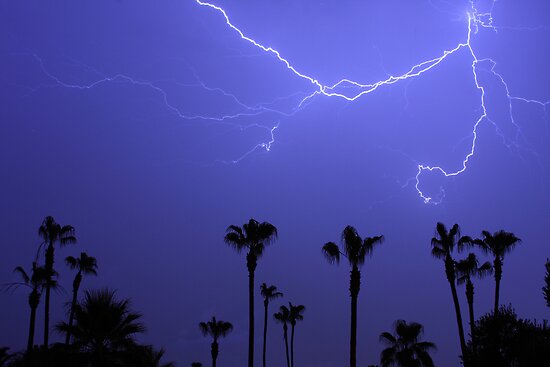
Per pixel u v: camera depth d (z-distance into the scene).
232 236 31.70
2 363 15.65
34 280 33.44
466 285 37.84
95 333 16.72
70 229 35.19
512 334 20.67
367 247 29.14
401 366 34.09
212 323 48.25
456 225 36.00
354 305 28.30
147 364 17.42
